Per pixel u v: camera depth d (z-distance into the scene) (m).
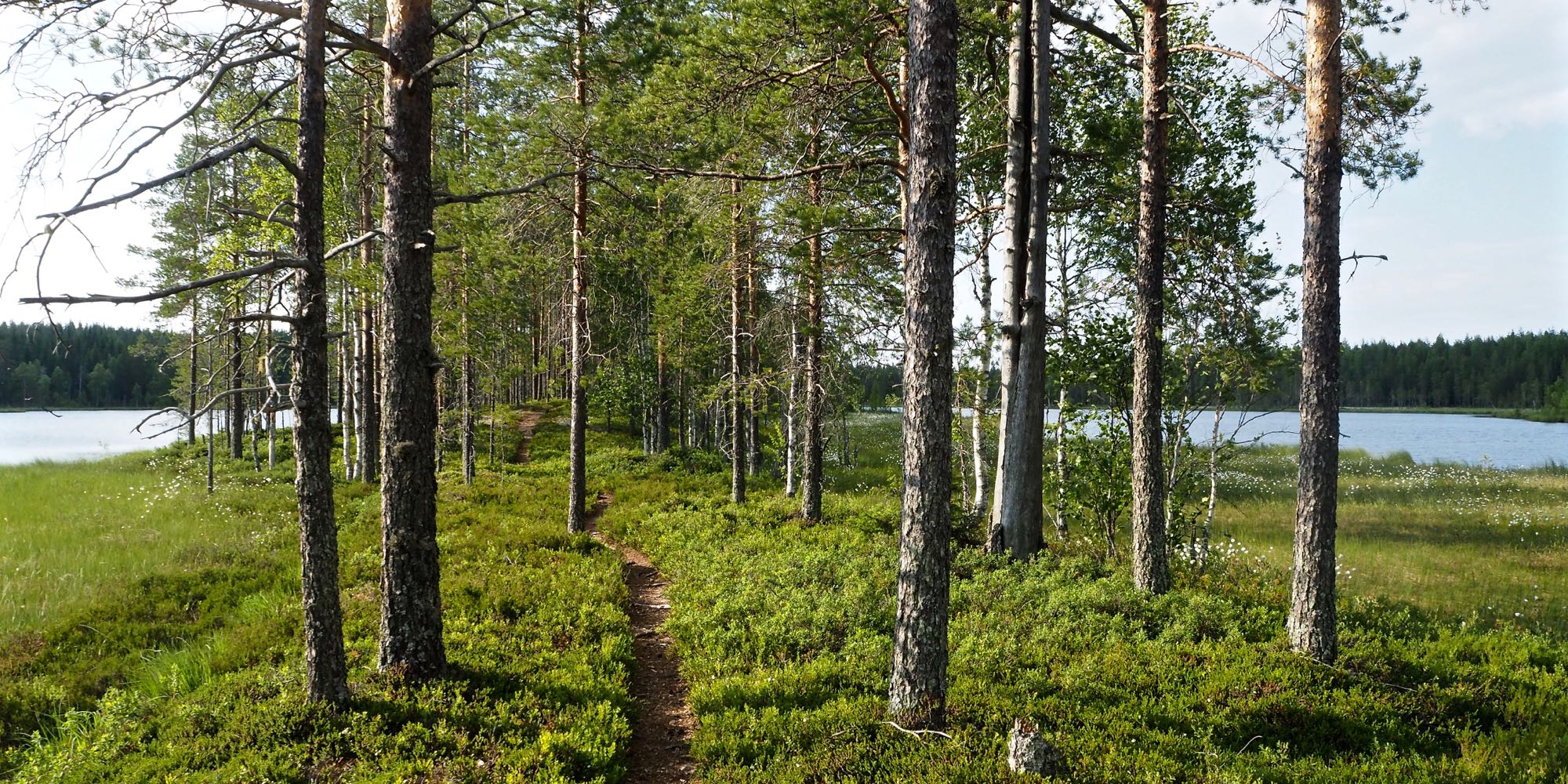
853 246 14.89
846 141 14.07
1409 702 7.42
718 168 14.42
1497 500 23.19
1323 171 8.33
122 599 11.10
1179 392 13.90
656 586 12.54
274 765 5.74
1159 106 10.59
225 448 32.78
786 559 12.27
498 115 15.10
